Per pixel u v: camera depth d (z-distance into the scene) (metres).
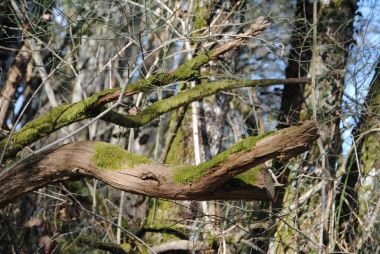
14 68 8.70
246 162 3.68
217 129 7.93
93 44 9.03
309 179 7.39
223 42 7.60
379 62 7.60
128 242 7.76
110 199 7.93
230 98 8.03
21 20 7.89
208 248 7.09
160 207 7.77
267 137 3.62
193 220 6.75
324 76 7.84
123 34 6.41
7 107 8.61
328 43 8.02
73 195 7.22
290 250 7.08
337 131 7.67
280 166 7.53
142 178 3.95
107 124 10.29
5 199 4.45
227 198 3.88
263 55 8.71
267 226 7.04
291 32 7.87
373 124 7.42
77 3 7.41
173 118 8.19
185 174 3.85
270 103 9.44
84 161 4.18
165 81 5.07
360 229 7.36
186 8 8.32
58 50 7.51
